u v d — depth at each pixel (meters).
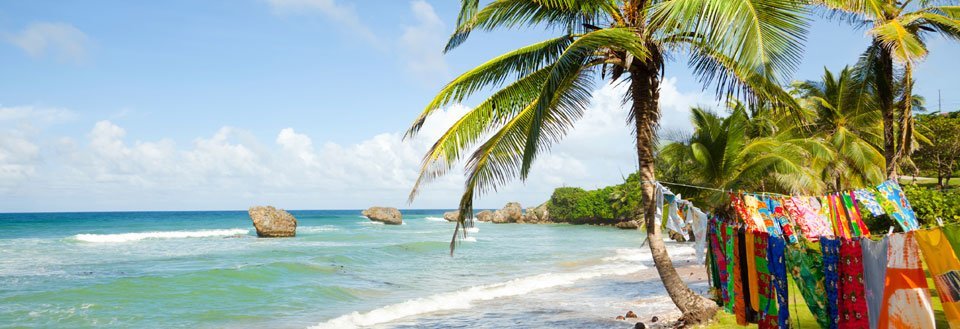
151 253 32.28
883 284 5.14
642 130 10.07
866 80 18.84
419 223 92.88
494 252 36.31
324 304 16.61
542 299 16.81
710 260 8.48
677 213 8.30
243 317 14.54
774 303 6.66
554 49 10.03
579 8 10.14
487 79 10.24
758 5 7.33
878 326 5.22
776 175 20.88
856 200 6.75
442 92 10.01
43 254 30.84
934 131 43.09
